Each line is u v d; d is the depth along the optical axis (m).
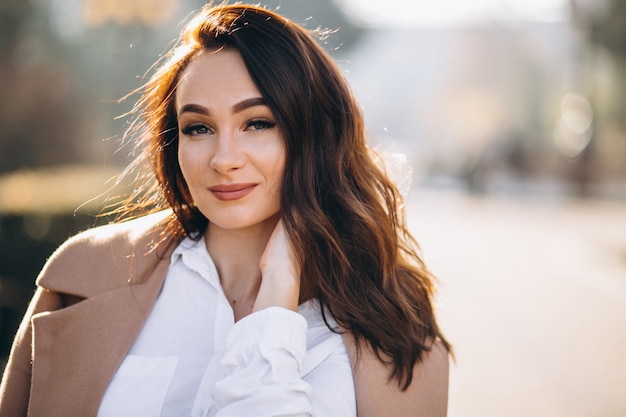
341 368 1.67
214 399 1.48
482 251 11.95
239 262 1.75
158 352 1.69
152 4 11.42
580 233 14.41
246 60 1.59
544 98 46.41
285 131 1.62
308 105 1.64
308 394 1.51
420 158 39.78
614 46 17.48
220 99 1.58
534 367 5.59
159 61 1.93
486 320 7.14
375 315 1.71
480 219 17.11
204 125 1.62
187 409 1.63
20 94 14.04
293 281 1.62
